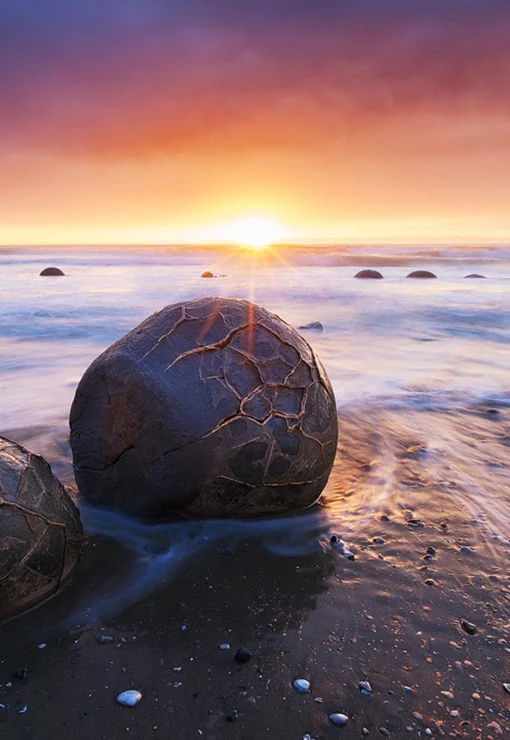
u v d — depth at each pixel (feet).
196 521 11.51
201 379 10.90
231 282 69.21
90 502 12.33
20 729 6.79
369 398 21.02
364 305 48.24
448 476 14.21
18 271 92.99
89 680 7.55
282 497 11.41
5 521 8.42
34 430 17.67
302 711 7.07
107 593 9.39
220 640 8.34
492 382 23.45
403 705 7.16
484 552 10.69
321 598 9.31
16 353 29.40
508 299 51.78
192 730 6.80
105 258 136.98
